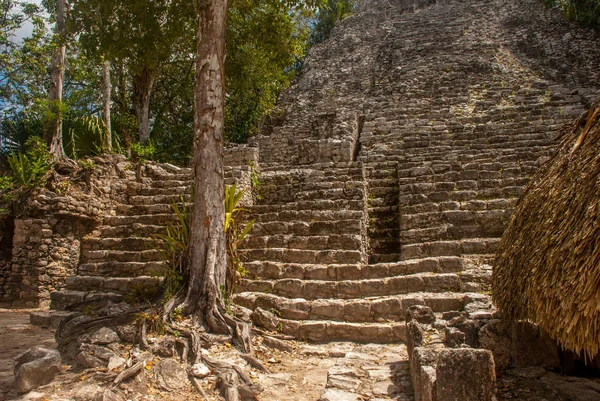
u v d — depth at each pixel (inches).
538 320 133.5
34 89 593.6
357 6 1184.2
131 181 425.1
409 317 192.5
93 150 493.0
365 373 169.9
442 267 256.1
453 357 109.3
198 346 188.4
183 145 733.9
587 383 149.3
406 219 312.3
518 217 173.6
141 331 196.1
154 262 319.6
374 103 634.2
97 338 191.3
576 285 113.7
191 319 214.8
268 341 215.8
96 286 314.5
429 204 320.2
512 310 157.1
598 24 779.4
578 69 665.0
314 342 223.9
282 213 343.3
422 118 545.0
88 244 372.2
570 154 152.1
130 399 154.7
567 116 458.9
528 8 897.5
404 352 200.1
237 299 257.1
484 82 644.1
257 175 419.2
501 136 428.1
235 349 199.2
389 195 374.0
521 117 476.1
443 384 108.4
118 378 159.0
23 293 350.9
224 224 242.1
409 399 145.7
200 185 239.3
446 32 858.1
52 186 370.6
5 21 585.9
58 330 215.8
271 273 282.4
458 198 323.0
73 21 333.4
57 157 408.2
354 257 286.0
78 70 621.0
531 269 140.2
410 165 389.1
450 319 199.2
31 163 385.1
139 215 392.5
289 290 262.8
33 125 545.3
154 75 600.7
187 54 656.4
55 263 358.0
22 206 371.9
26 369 160.1
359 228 309.4
